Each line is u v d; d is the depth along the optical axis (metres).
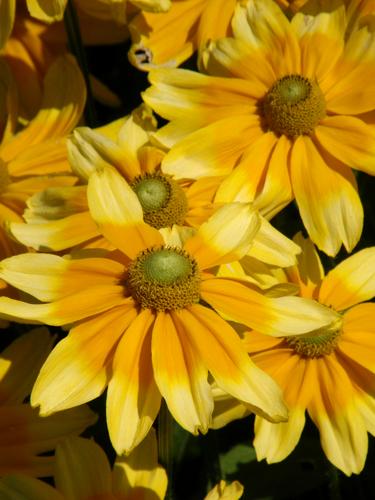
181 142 0.60
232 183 0.60
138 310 0.54
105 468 0.55
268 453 0.55
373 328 0.58
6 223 0.57
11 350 0.58
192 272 0.54
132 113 0.62
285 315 0.54
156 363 0.52
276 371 0.57
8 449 0.56
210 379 0.55
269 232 0.57
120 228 0.56
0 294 0.59
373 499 0.61
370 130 0.60
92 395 0.53
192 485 0.62
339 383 0.57
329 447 0.55
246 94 0.62
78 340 0.53
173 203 0.59
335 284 0.59
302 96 0.61
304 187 0.60
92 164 0.60
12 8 0.62
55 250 0.57
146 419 0.52
